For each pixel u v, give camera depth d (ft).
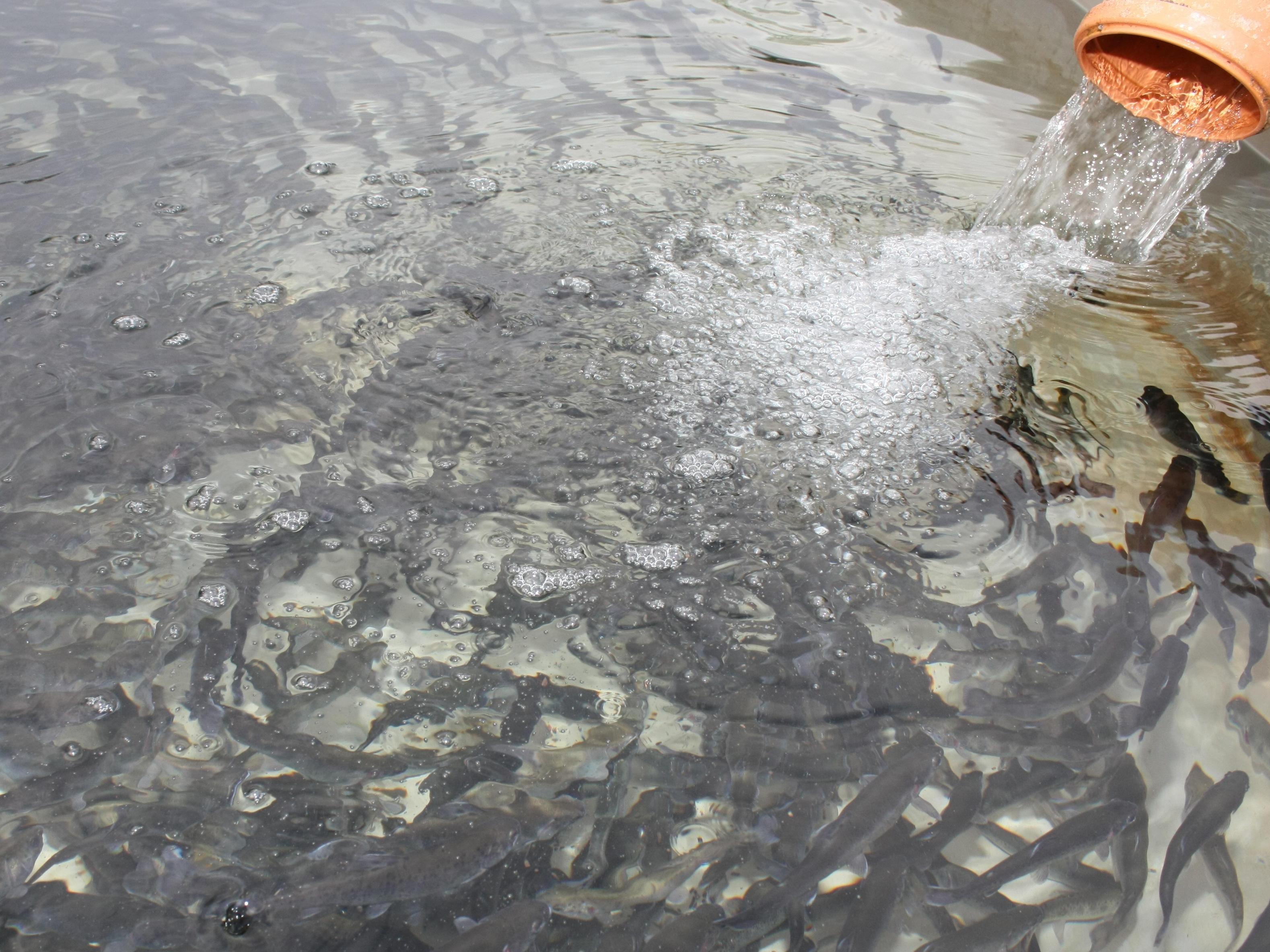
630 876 4.63
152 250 9.63
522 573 6.43
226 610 6.09
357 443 7.42
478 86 13.53
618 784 5.09
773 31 15.64
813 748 5.26
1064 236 10.28
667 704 5.57
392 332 8.63
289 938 4.40
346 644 5.92
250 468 7.16
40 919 4.50
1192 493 7.02
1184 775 5.20
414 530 6.73
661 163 11.61
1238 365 8.39
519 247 9.94
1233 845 4.92
